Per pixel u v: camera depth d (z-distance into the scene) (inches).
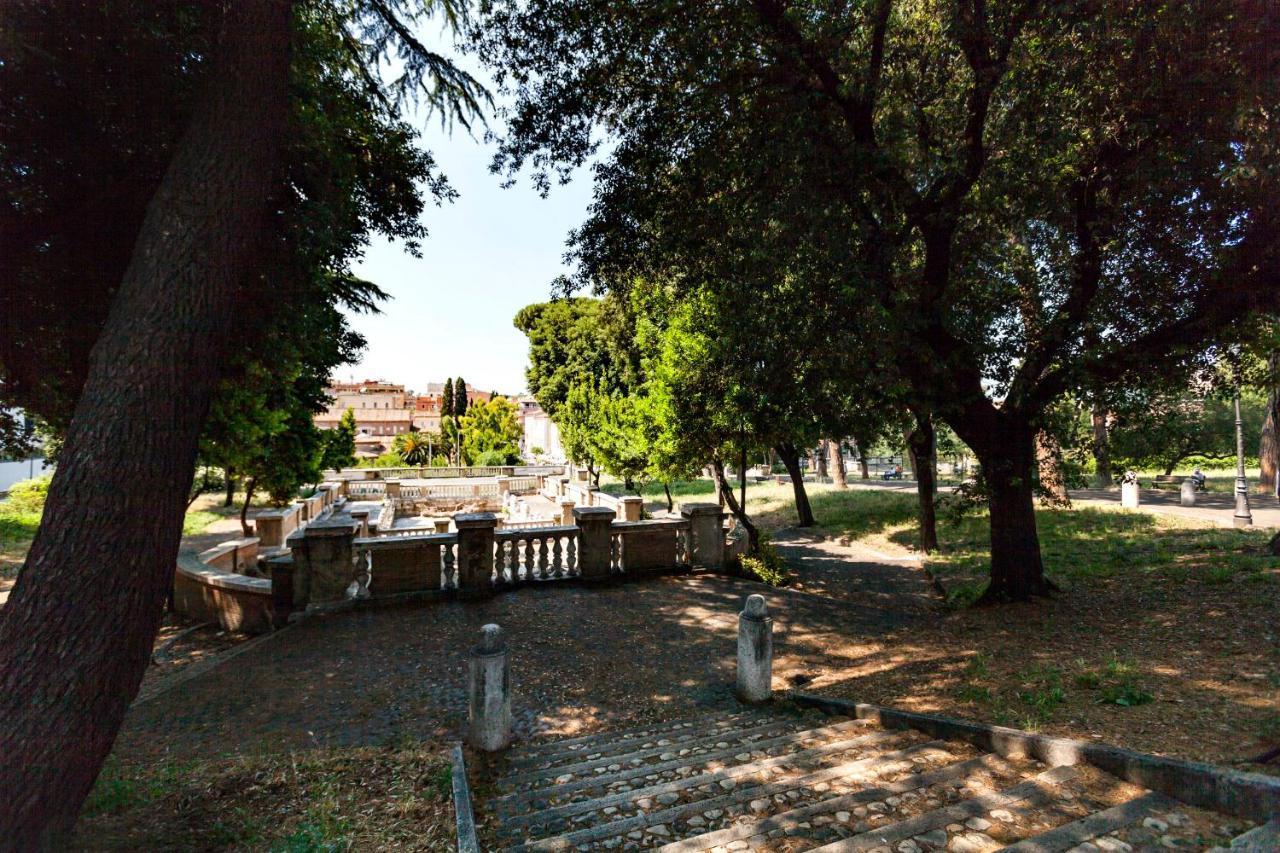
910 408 291.3
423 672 256.2
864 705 200.4
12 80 158.4
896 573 501.4
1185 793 112.3
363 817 131.6
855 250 257.8
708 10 263.1
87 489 110.8
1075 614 277.9
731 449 487.2
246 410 453.7
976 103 255.8
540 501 1053.8
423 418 3112.7
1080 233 274.2
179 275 125.5
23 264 181.6
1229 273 233.3
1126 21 207.8
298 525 698.2
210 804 139.3
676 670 264.8
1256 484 885.2
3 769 96.6
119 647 110.9
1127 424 286.0
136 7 174.4
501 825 130.4
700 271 330.0
